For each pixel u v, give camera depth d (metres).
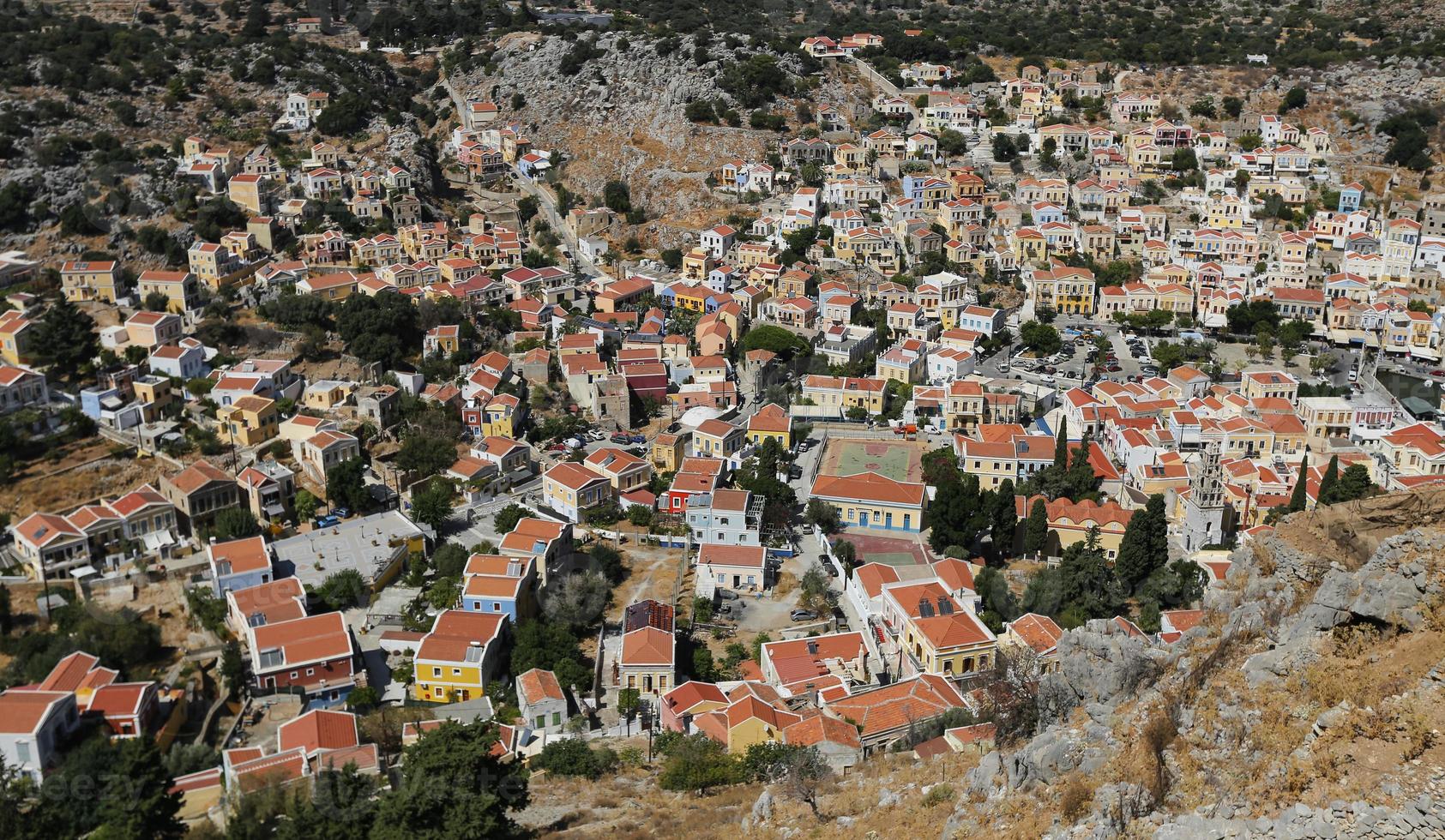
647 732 142.25
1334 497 184.38
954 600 156.12
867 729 127.56
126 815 104.31
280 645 150.00
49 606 165.00
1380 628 60.41
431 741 106.75
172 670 153.25
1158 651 79.00
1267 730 59.53
